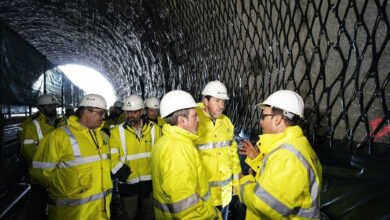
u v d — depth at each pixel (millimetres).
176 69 6188
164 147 1333
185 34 5250
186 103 1455
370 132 1375
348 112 1526
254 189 1168
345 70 1559
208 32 4125
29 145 3146
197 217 1215
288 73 2113
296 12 1993
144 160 2730
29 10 8477
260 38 2564
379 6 1356
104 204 1972
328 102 1681
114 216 3283
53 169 1787
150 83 9078
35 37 11320
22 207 3598
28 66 5070
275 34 2297
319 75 1764
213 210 1345
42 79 6375
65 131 1857
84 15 9477
